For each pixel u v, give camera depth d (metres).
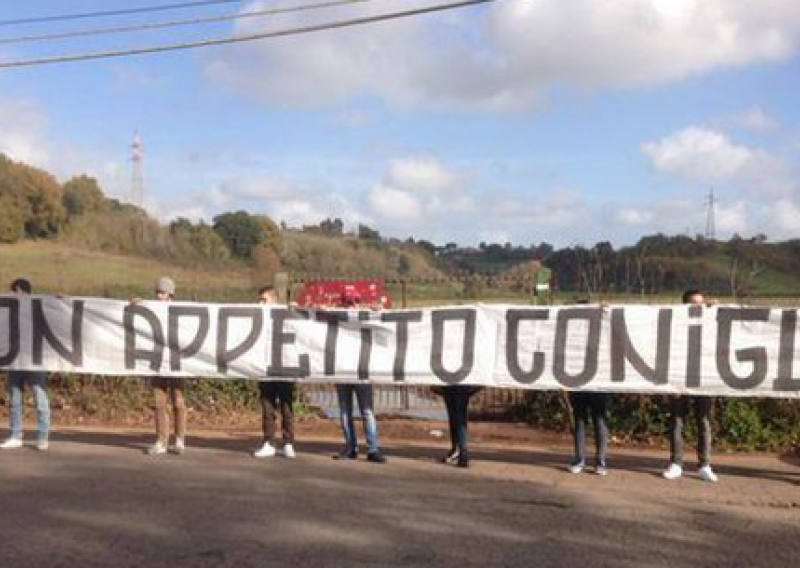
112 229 41.19
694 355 9.77
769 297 12.91
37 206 41.31
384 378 10.43
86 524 7.45
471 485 9.06
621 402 12.67
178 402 10.84
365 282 14.95
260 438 12.16
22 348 10.96
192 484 8.97
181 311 10.90
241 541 7.01
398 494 8.62
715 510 8.18
